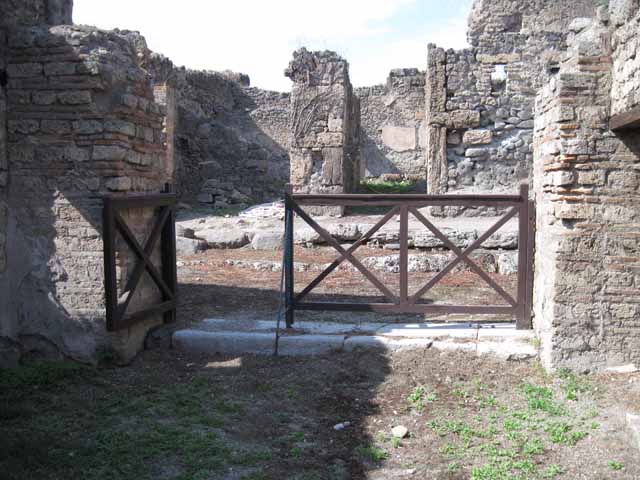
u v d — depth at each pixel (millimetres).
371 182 17953
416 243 9945
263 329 5965
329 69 12836
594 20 5230
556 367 5043
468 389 4926
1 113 5160
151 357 5617
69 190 5211
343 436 4250
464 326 6047
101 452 3785
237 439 4102
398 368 5285
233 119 19906
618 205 4906
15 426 4109
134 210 5527
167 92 15391
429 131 12391
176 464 3701
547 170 5242
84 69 5047
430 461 3877
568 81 4855
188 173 16922
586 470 3670
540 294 5516
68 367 5152
